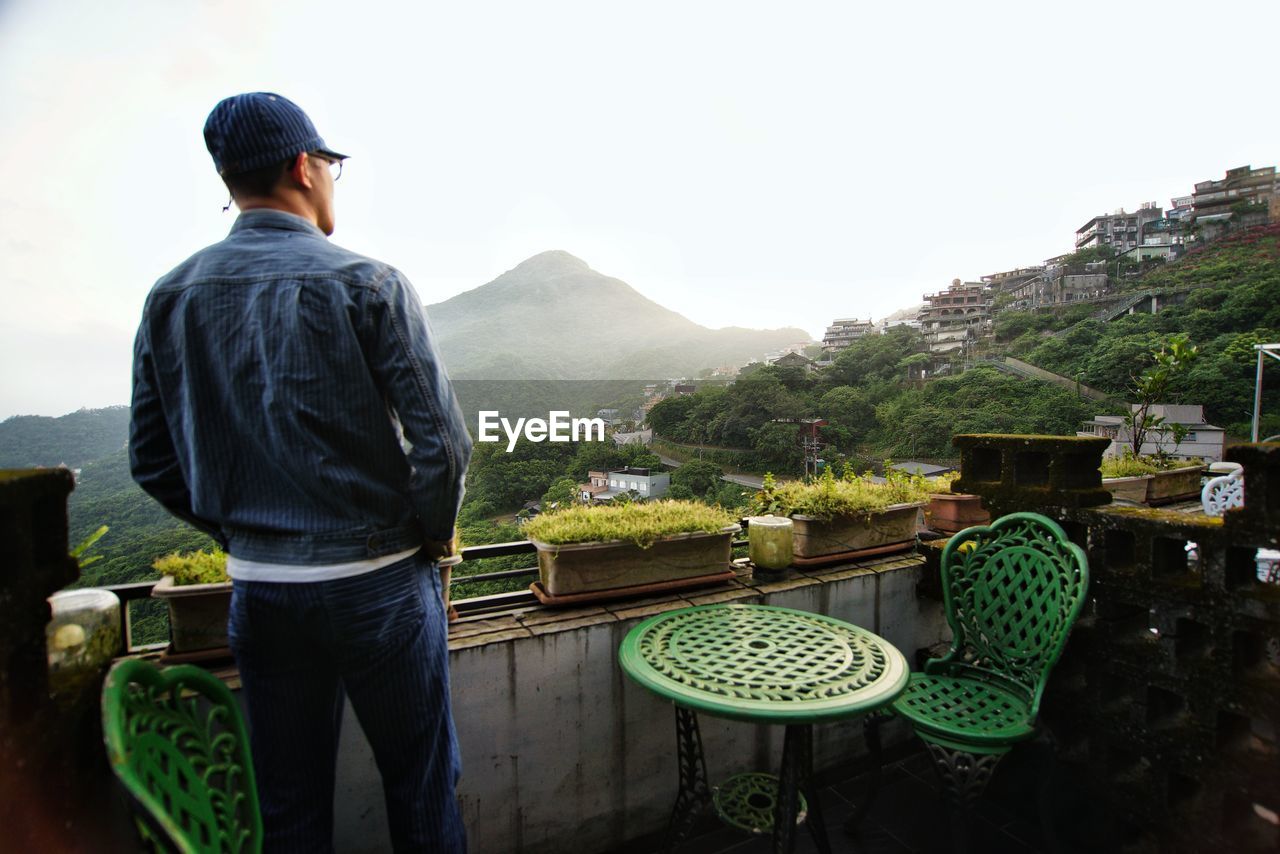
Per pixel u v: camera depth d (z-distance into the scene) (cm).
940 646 254
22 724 85
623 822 186
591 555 195
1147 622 181
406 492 109
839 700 131
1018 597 183
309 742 111
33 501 88
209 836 80
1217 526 149
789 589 219
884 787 220
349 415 101
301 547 99
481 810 167
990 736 155
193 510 113
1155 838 163
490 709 167
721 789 186
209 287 100
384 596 104
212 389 100
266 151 107
